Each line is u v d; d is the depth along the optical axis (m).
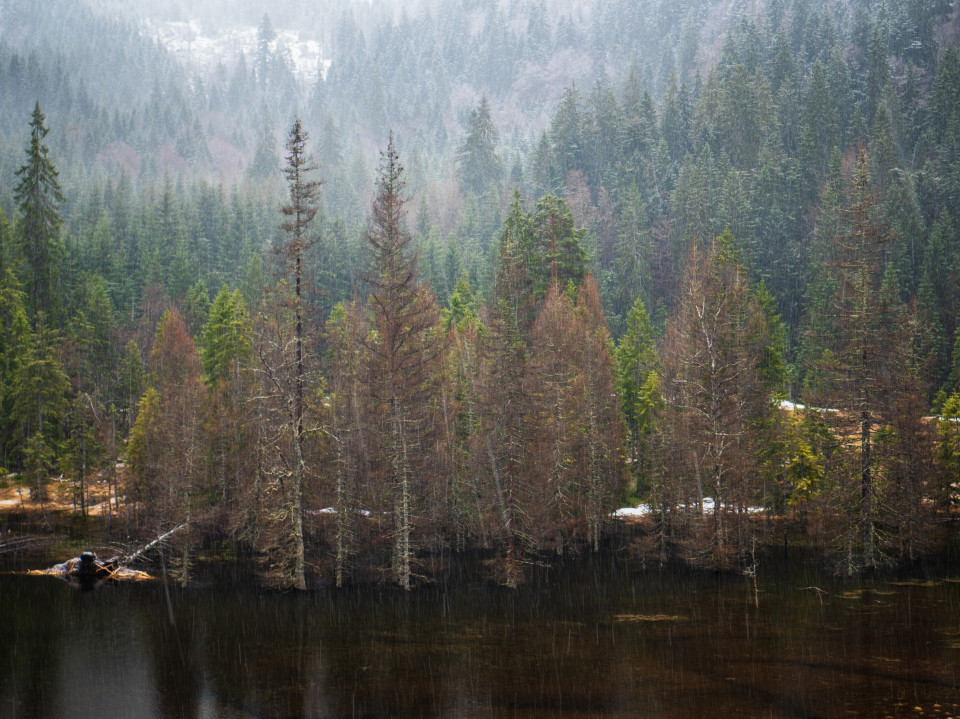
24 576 45.88
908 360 50.59
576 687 25.08
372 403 42.97
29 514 59.78
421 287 51.28
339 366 52.09
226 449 53.12
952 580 42.84
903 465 45.22
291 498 40.47
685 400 48.53
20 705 23.73
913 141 157.62
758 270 115.75
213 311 64.06
